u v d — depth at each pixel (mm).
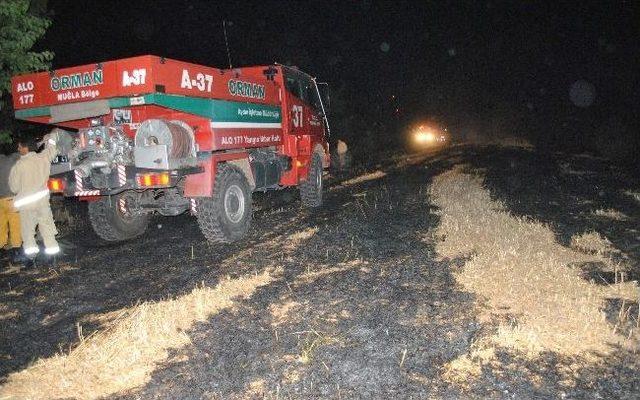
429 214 10039
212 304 5871
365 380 4285
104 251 8875
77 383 4445
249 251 8125
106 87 7457
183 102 7766
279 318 5516
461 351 4672
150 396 4195
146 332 5180
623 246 8047
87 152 8086
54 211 12445
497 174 15734
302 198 11867
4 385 4504
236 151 9258
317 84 12812
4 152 12180
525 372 4328
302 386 4238
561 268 6734
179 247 8789
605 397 4008
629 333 4926
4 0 9352
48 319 6043
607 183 14188
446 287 6125
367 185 14953
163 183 7730
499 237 8125
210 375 4461
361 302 5820
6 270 8039
